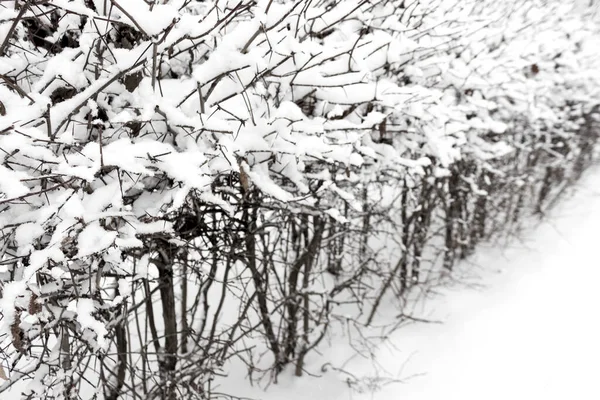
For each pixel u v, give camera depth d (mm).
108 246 1449
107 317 2188
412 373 3682
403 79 3074
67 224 1405
